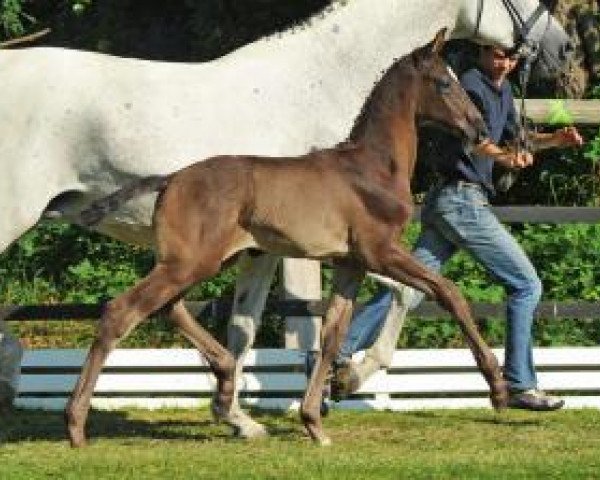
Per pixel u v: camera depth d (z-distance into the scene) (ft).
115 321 37.24
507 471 34.88
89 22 69.72
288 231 37.86
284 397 47.06
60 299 56.54
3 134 39.22
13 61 39.78
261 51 40.40
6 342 44.29
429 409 46.50
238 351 41.22
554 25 43.16
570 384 47.26
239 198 37.52
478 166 42.65
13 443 39.75
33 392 47.60
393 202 38.47
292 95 39.93
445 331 52.95
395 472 34.73
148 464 35.78
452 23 41.83
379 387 46.88
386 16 40.65
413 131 39.52
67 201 40.11
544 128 55.31
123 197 37.50
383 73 40.29
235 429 40.37
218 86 39.78
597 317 47.88
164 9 69.15
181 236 37.32
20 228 39.29
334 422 43.62
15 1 64.90
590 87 61.98
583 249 54.54
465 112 39.78
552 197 60.23
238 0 64.08
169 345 54.44
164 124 39.24
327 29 40.40
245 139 39.52
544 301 52.60
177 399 47.42
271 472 34.73
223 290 54.49
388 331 42.55
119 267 56.49
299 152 39.86
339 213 38.14
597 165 59.72
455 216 42.68
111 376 47.37
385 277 39.11
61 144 39.29
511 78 53.62
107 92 39.32
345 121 40.22
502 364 48.24
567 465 35.68
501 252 42.65
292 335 47.42
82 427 38.04
